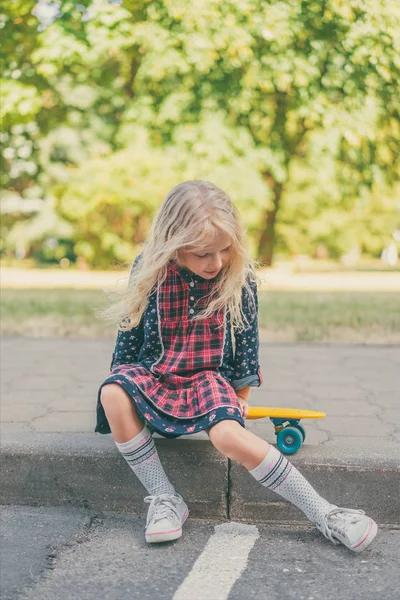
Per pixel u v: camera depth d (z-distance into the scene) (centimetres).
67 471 251
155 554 215
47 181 1972
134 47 958
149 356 244
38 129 1413
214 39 850
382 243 2767
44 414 312
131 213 1702
